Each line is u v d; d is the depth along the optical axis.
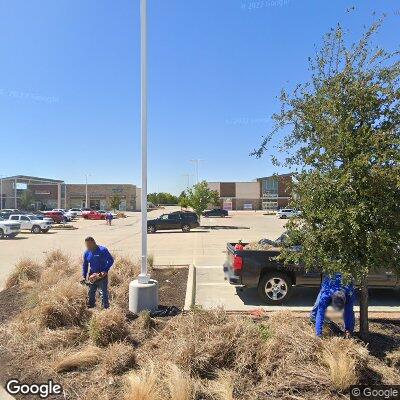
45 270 10.49
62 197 101.94
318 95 5.38
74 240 28.08
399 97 5.13
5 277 12.68
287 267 8.71
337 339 5.08
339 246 4.98
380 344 5.64
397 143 4.84
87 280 7.54
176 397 4.02
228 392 4.14
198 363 4.70
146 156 7.73
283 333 5.20
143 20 7.56
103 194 104.00
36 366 5.11
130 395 4.02
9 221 30.39
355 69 5.32
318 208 5.18
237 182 104.25
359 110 5.23
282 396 4.26
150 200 144.38
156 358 5.00
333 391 4.34
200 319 5.64
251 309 8.29
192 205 43.56
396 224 4.93
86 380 4.70
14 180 93.31
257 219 57.62
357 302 8.78
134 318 7.05
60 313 6.31
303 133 5.59
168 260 16.05
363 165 4.76
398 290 10.13
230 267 9.31
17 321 6.70
